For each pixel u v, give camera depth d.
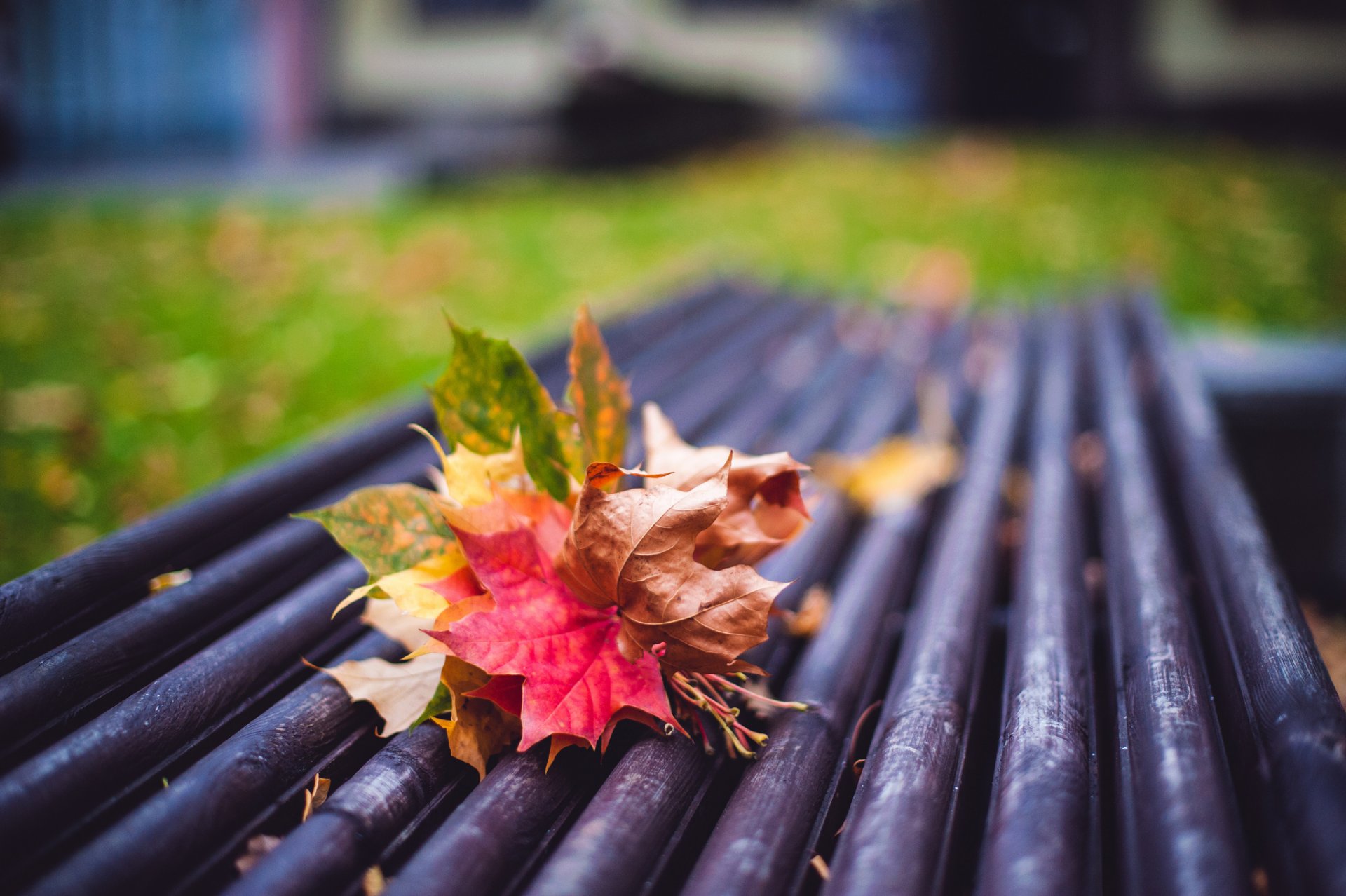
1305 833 0.55
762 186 4.43
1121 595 0.75
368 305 2.56
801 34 7.09
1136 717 0.64
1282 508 1.32
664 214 3.75
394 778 0.63
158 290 2.72
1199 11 6.41
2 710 0.63
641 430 1.01
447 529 0.67
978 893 0.57
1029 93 7.21
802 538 0.87
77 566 0.73
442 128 6.30
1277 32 6.30
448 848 0.58
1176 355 1.17
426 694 0.66
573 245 3.22
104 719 0.64
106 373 2.01
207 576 0.75
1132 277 1.75
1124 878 0.58
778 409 1.19
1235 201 3.76
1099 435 1.07
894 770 0.63
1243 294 2.52
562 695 0.62
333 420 1.77
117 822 0.61
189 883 0.59
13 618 0.69
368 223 3.64
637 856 0.59
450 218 3.72
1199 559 0.79
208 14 6.45
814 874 0.62
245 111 6.53
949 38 6.97
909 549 0.90
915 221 3.60
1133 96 6.61
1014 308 1.74
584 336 0.69
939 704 0.68
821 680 0.72
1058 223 3.48
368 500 0.66
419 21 7.33
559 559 0.64
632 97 5.18
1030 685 0.68
